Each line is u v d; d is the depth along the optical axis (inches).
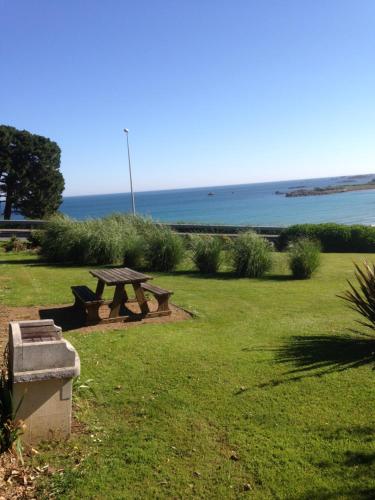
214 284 441.1
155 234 557.6
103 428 153.7
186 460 135.9
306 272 478.3
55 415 142.5
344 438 147.2
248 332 268.5
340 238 766.5
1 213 1774.1
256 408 168.1
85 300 290.2
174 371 203.3
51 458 134.8
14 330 152.2
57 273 505.4
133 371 203.5
